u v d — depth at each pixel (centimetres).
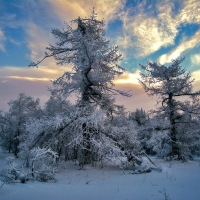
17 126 2889
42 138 1236
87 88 1360
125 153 1188
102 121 1134
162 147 2095
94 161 1241
